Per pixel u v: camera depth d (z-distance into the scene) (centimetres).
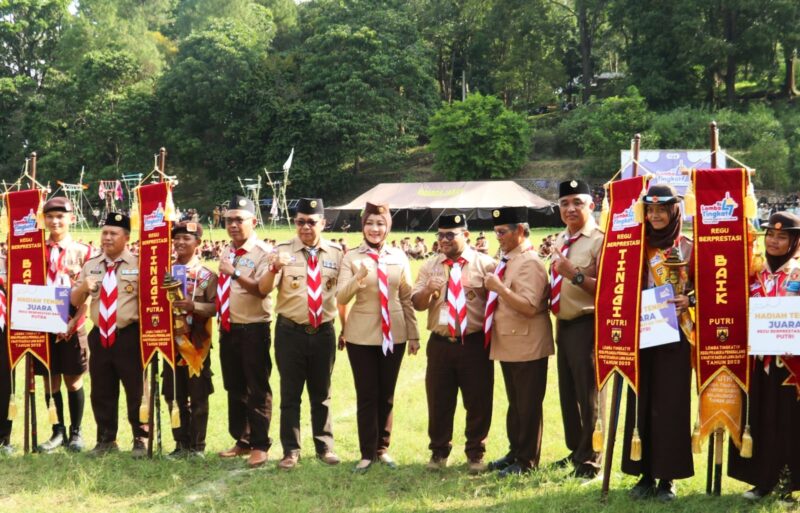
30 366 707
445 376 646
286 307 664
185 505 578
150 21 7931
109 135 5812
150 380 684
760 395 558
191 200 5962
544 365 625
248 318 675
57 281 725
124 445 739
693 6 5034
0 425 732
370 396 655
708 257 548
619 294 560
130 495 601
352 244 3550
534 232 3988
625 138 4872
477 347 639
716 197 550
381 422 671
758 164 4494
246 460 687
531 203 4481
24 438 716
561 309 620
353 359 659
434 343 647
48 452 707
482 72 6488
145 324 674
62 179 5869
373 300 658
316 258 671
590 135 5041
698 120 4784
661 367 556
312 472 639
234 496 597
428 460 674
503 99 6406
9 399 732
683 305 541
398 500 580
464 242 655
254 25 6500
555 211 4441
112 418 707
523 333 622
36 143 5988
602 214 599
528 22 5844
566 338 624
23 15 6712
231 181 5678
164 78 5834
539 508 547
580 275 592
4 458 689
